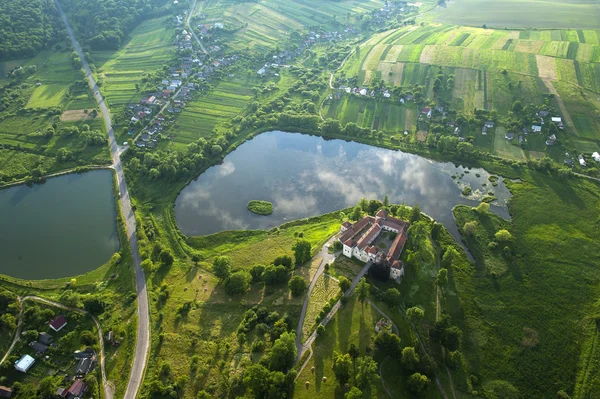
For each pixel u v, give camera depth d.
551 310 161.50
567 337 150.88
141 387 134.88
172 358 143.25
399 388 128.62
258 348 142.50
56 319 157.75
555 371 139.50
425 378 126.00
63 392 133.25
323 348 140.88
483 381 135.75
